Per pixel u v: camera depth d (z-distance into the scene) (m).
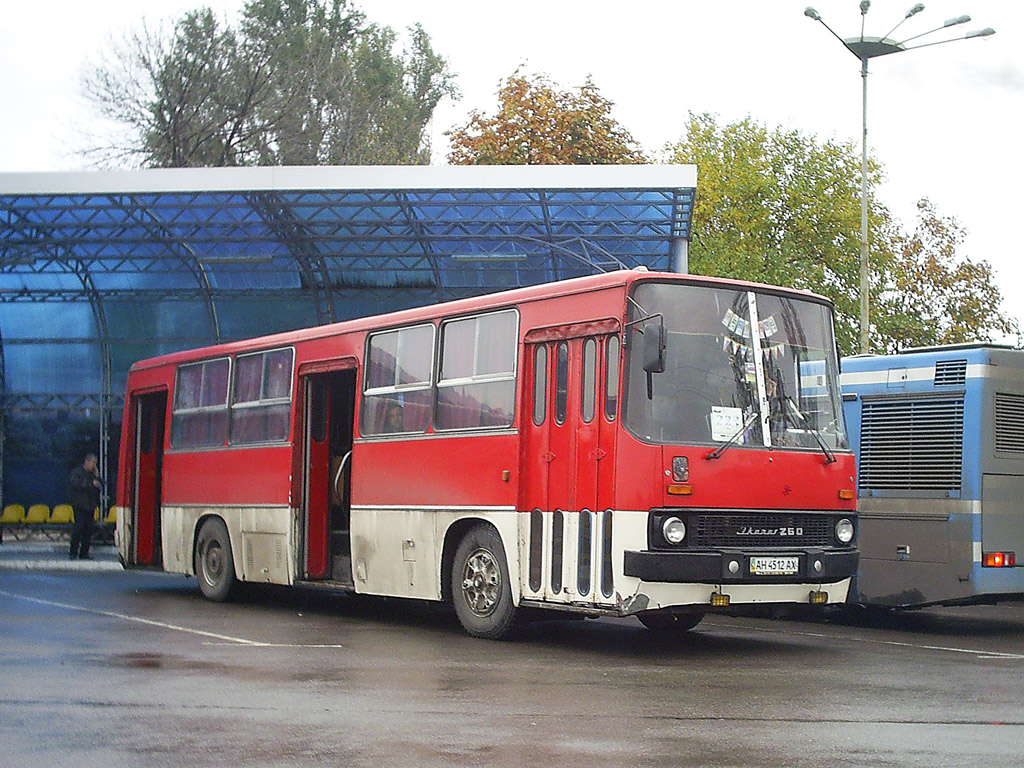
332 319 31.84
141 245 28.97
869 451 16.69
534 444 13.19
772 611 12.64
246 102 57.59
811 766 7.39
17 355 32.69
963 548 15.69
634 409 12.16
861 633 15.80
